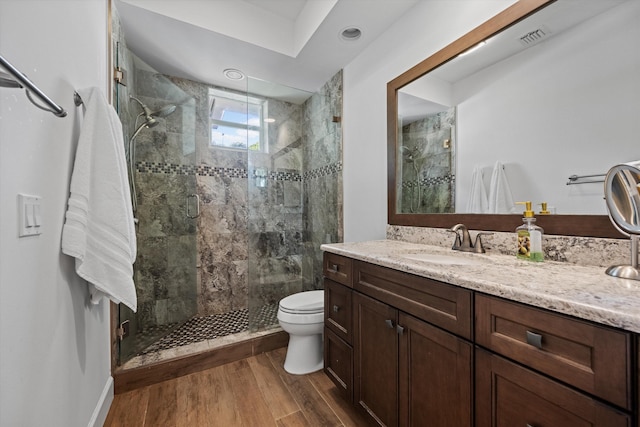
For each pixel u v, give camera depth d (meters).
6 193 0.63
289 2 1.96
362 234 2.12
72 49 1.01
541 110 1.10
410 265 1.00
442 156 1.51
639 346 0.49
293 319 1.73
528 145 1.15
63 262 0.91
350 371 1.35
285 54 2.10
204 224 2.67
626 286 0.70
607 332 0.53
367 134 2.05
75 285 1.01
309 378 1.71
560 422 0.60
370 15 1.71
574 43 1.01
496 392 0.73
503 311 0.72
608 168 0.92
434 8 1.53
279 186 2.63
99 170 1.04
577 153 1.00
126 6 1.58
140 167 2.21
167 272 2.32
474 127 1.36
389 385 1.11
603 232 0.93
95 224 1.01
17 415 0.65
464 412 0.81
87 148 1.01
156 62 2.24
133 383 1.59
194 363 1.78
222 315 2.65
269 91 2.52
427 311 0.94
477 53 1.33
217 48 2.02
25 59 0.70
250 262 2.40
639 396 0.49
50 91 0.84
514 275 0.82
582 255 0.98
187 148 2.46
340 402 1.48
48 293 0.81
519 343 0.68
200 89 2.64
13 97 0.66
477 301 0.78
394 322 1.08
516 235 1.18
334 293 1.51
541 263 1.02
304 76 2.45
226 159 2.80
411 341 1.01
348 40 1.96
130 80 1.93
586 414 0.56
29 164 0.72
